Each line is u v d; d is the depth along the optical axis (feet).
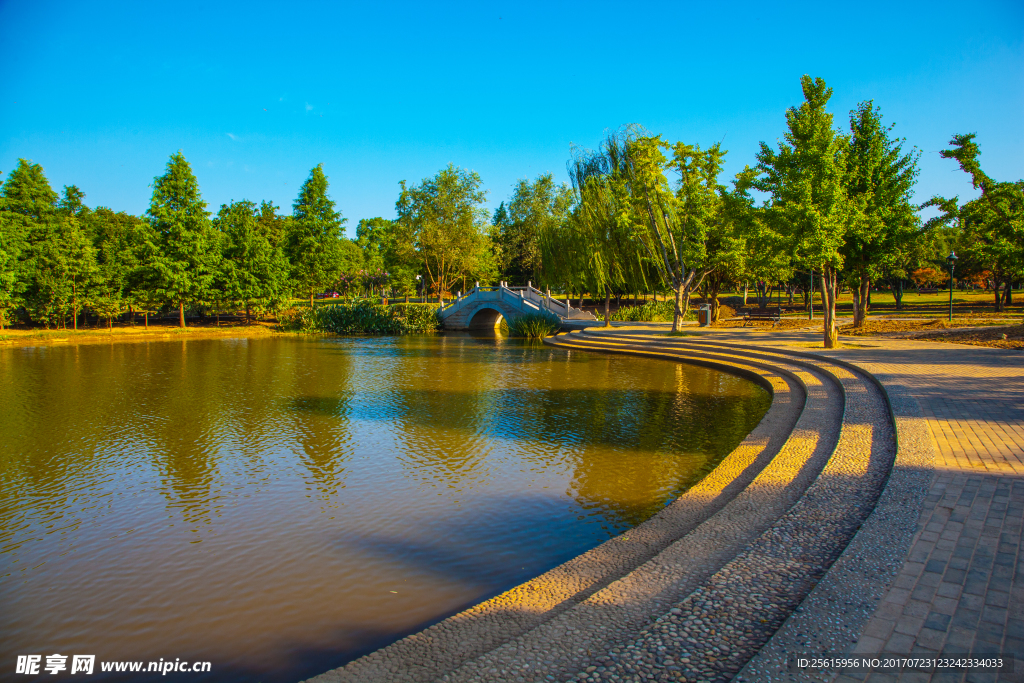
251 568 28.55
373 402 66.13
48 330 148.15
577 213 149.18
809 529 20.48
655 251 126.72
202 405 65.16
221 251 176.86
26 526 33.76
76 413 61.26
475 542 30.58
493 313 193.67
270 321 198.80
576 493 36.55
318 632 23.30
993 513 19.85
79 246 150.71
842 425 35.17
